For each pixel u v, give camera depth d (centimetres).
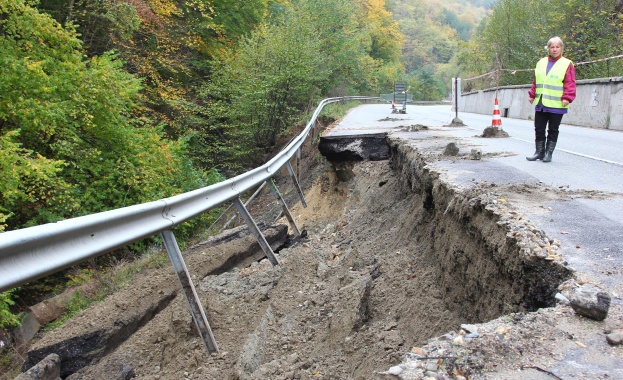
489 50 3644
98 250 323
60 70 1199
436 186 593
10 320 791
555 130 738
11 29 1153
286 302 571
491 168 678
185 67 2084
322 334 493
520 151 877
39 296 1048
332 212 1211
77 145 1220
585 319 259
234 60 2275
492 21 3584
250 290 616
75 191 1184
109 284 823
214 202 540
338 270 662
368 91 5506
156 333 513
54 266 281
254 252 816
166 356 486
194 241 1251
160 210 414
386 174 1096
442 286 489
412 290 522
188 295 430
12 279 250
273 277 646
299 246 805
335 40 3334
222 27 2294
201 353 471
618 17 2056
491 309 368
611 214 432
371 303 532
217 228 1344
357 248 789
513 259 341
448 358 235
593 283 288
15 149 958
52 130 1104
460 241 464
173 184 1489
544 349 236
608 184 574
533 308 317
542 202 476
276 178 2078
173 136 2027
